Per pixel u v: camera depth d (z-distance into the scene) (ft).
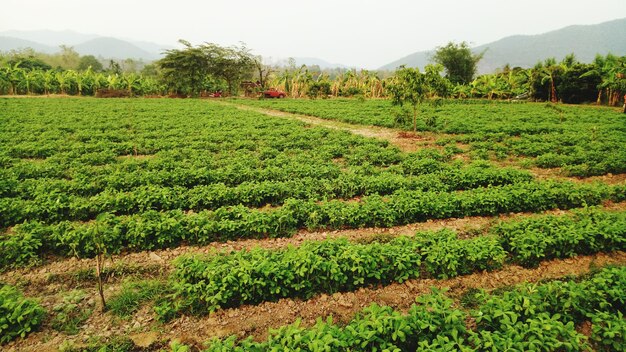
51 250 25.59
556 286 18.43
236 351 14.34
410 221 31.14
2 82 165.78
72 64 376.27
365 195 37.63
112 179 37.63
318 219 29.53
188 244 27.17
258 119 92.48
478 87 171.73
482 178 40.01
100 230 20.02
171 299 20.58
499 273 23.40
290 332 14.62
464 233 29.48
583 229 25.46
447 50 221.66
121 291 21.57
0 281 22.35
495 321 17.25
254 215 28.40
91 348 17.28
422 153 52.60
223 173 40.88
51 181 37.11
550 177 45.11
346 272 21.58
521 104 139.54
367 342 14.49
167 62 196.95
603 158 50.08
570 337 15.28
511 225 26.76
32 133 67.72
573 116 96.37
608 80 121.60
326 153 53.26
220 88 221.87
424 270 23.35
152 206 32.40
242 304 20.20
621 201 36.78
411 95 67.77
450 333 15.39
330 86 195.21
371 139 64.28
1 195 34.65
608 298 18.76
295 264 20.61
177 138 64.95
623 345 15.98
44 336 18.03
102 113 100.73
